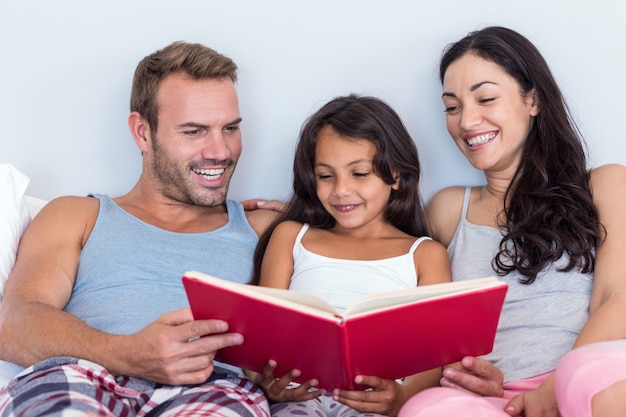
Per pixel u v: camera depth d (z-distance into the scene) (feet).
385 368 3.97
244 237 5.30
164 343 3.79
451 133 5.40
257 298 3.54
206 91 5.07
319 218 5.41
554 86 5.20
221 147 5.09
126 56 6.01
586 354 3.42
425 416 3.48
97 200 5.18
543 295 4.84
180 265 4.94
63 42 6.00
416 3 5.90
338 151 5.03
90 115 6.05
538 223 4.98
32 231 4.95
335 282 4.95
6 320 4.44
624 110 5.87
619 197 4.94
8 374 4.45
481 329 3.84
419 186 6.03
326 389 4.14
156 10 5.99
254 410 4.03
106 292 4.77
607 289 4.64
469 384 4.03
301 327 3.61
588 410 3.24
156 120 5.13
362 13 5.93
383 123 5.13
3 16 5.98
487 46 5.11
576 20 5.82
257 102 6.07
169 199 5.28
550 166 5.20
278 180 6.14
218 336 3.77
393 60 5.96
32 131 6.07
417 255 5.03
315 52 5.99
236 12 5.98
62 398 3.51
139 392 4.02
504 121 5.08
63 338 4.20
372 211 5.13
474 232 5.27
